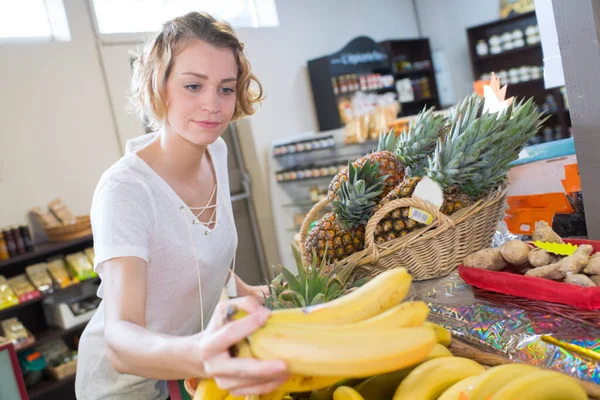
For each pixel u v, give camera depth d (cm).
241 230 610
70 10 496
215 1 617
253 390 75
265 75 631
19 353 418
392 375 98
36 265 431
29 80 470
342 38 719
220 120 136
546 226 138
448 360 95
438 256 154
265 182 618
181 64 130
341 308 86
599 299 105
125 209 127
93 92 505
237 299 82
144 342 95
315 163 587
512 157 159
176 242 141
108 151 511
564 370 97
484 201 157
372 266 160
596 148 151
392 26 793
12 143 458
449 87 809
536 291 115
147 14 560
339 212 165
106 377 158
